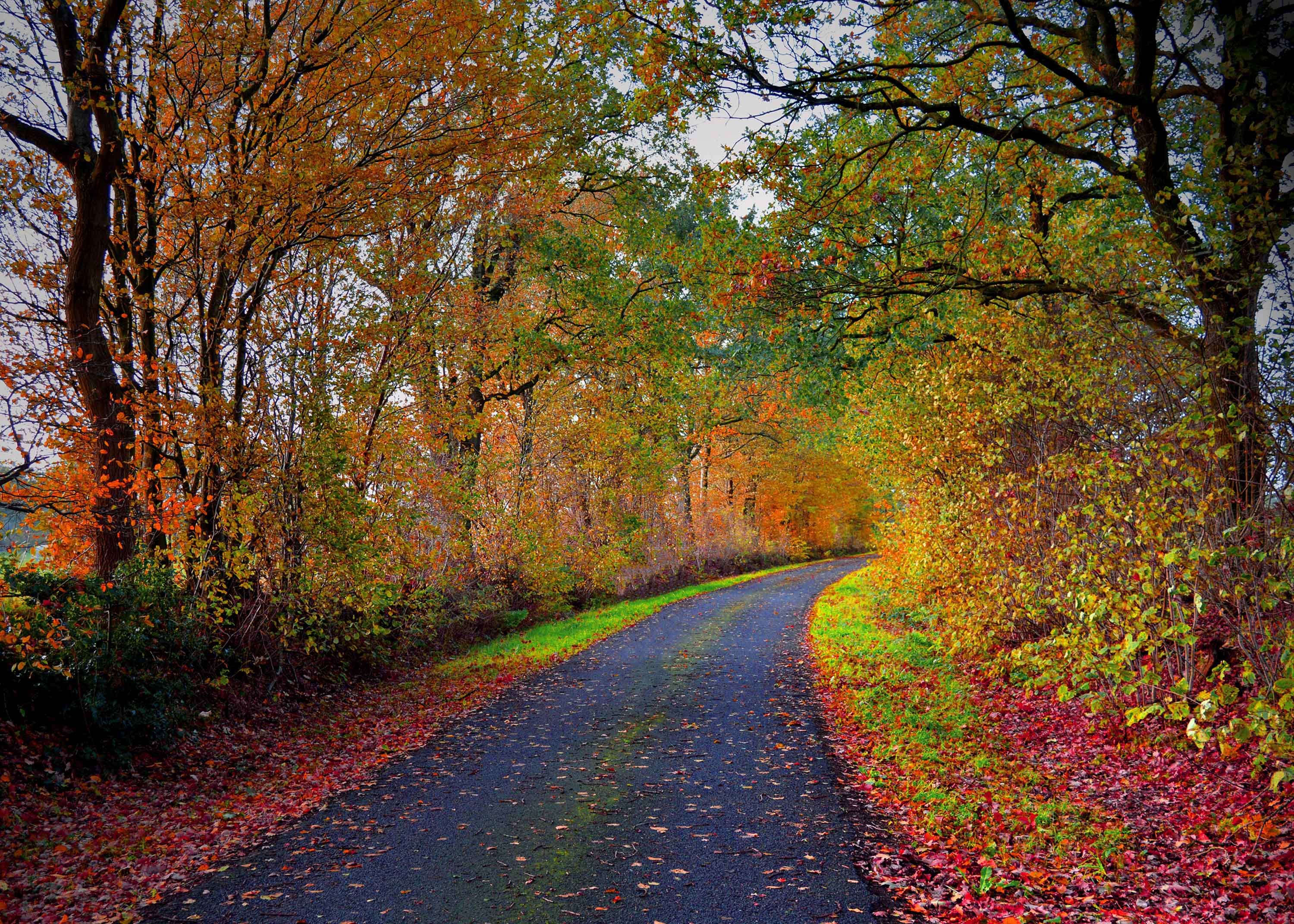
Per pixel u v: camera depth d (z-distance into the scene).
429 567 17.47
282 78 11.46
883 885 5.37
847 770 8.18
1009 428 11.28
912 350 14.48
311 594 12.47
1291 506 6.32
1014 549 10.78
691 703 11.77
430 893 5.50
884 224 13.22
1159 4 7.86
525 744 9.80
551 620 23.30
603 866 5.90
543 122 13.33
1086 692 9.23
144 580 9.73
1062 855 5.58
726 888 5.42
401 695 13.33
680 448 34.88
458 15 11.58
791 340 15.27
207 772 8.91
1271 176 7.29
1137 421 7.81
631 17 9.45
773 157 10.09
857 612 21.84
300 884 5.73
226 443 11.57
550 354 21.05
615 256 22.83
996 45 8.53
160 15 11.30
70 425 9.92
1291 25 7.39
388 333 13.57
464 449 21.09
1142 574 7.16
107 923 5.13
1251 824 5.57
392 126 12.25
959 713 9.92
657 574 31.83
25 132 9.90
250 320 12.57
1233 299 7.44
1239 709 7.14
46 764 7.71
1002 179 12.34
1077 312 8.91
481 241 20.08
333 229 12.49
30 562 8.73
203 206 10.88
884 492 19.73
